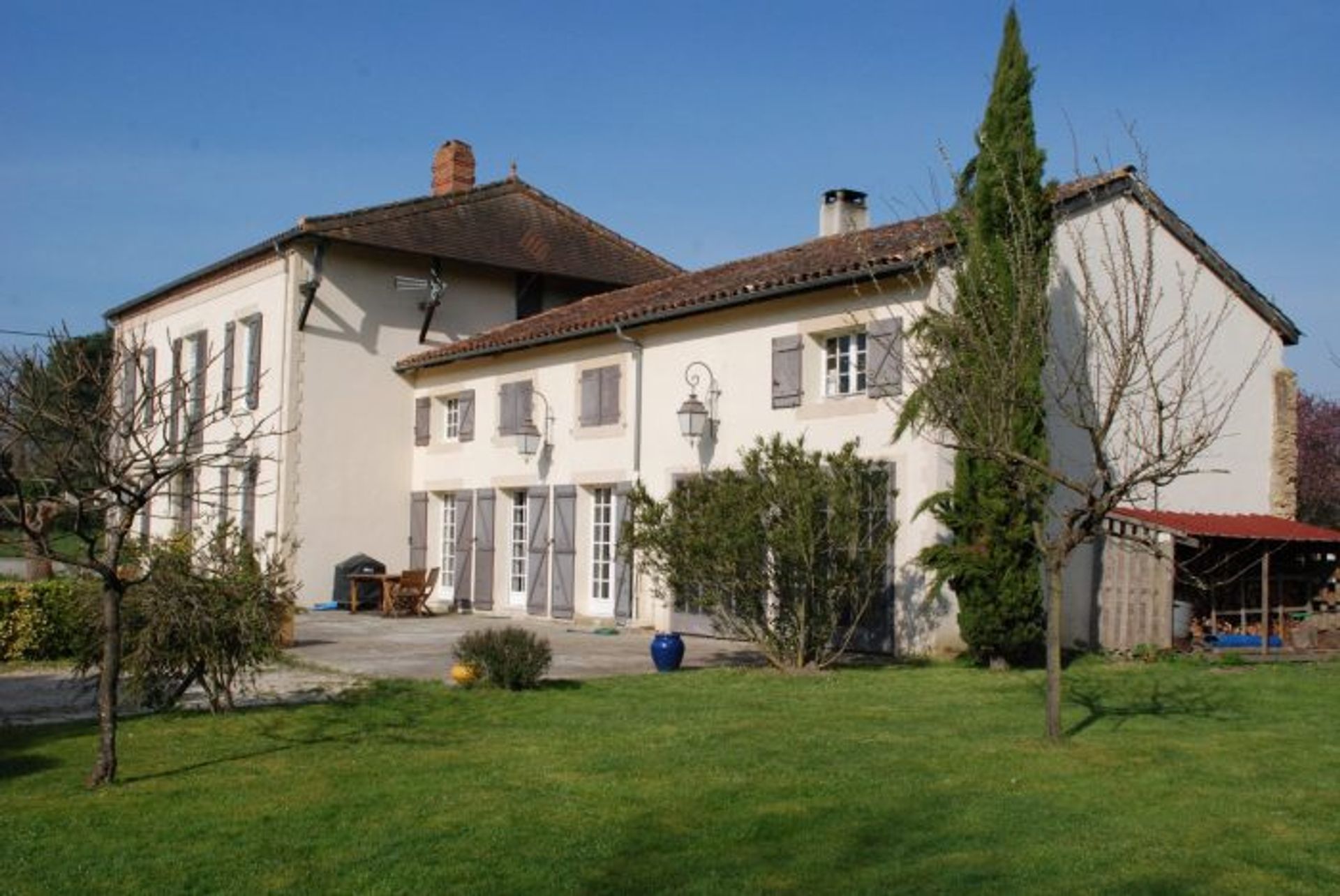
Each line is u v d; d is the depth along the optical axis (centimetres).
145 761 755
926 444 1291
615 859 553
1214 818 606
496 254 2225
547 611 1861
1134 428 1378
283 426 2039
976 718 895
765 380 1506
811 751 773
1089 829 588
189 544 946
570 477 1830
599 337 1784
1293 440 1580
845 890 508
